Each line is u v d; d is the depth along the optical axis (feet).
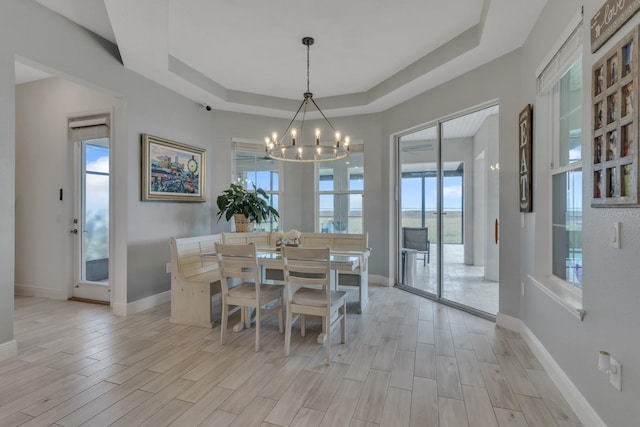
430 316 11.75
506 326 10.46
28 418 6.00
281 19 9.66
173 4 8.84
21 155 14.40
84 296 13.84
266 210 15.84
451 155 13.14
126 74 11.69
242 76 14.01
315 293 9.30
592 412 5.62
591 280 5.71
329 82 14.61
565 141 7.92
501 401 6.59
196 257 12.01
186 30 10.27
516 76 9.99
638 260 4.43
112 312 12.18
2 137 8.18
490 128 11.55
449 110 12.51
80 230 14.05
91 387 7.07
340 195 17.84
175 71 12.26
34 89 14.16
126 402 6.53
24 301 13.57
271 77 14.10
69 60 9.79
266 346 9.27
